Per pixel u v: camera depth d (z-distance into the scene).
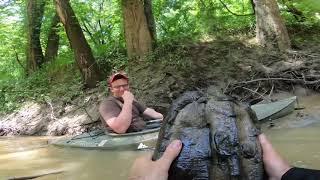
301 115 2.17
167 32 4.10
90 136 2.18
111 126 2.09
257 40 3.31
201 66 3.07
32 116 3.33
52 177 1.48
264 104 2.32
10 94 3.85
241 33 3.54
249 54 3.16
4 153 2.11
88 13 4.34
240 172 0.38
